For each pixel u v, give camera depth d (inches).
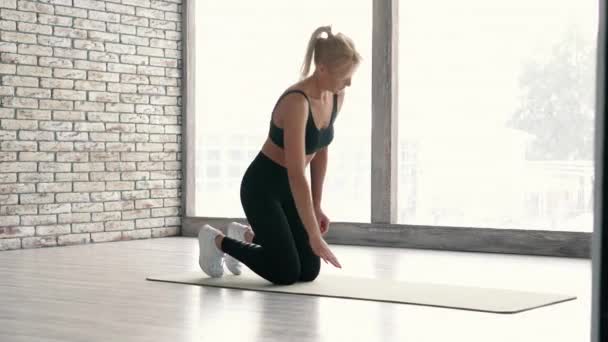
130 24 268.2
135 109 270.4
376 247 241.0
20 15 240.2
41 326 112.7
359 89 247.6
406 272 181.2
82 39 255.3
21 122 241.0
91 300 137.7
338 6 249.9
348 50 133.9
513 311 124.2
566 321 117.0
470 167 231.0
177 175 283.1
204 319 118.3
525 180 222.7
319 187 149.9
